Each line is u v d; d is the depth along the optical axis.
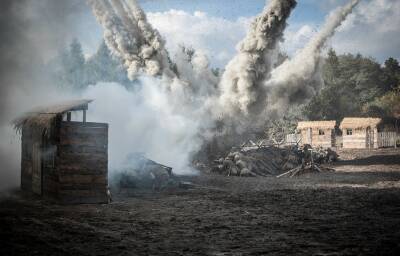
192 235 10.54
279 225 11.71
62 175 15.23
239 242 9.82
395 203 15.40
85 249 9.16
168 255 8.75
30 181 18.06
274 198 16.97
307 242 9.73
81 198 15.39
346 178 24.55
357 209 14.16
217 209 14.42
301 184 22.00
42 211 13.63
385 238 10.04
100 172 15.68
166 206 15.08
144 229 11.23
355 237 10.16
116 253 8.87
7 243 9.54
